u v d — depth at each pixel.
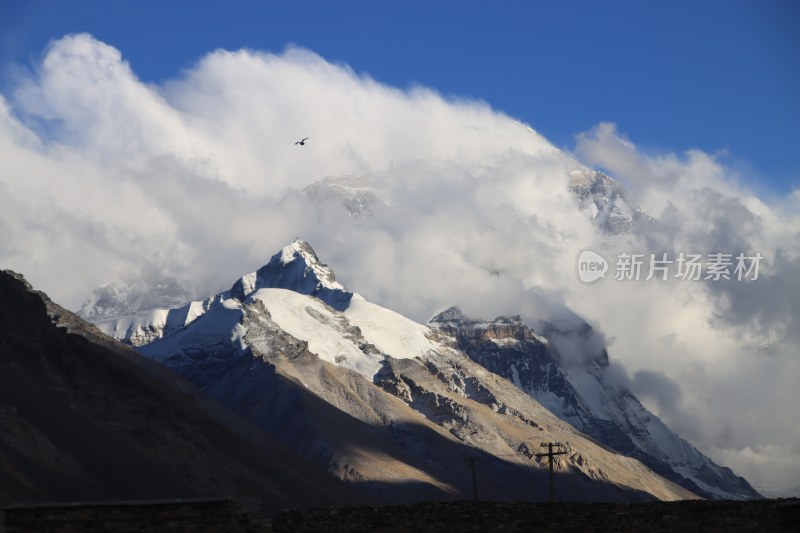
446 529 70.00
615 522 70.00
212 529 62.16
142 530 61.91
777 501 69.75
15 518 61.59
